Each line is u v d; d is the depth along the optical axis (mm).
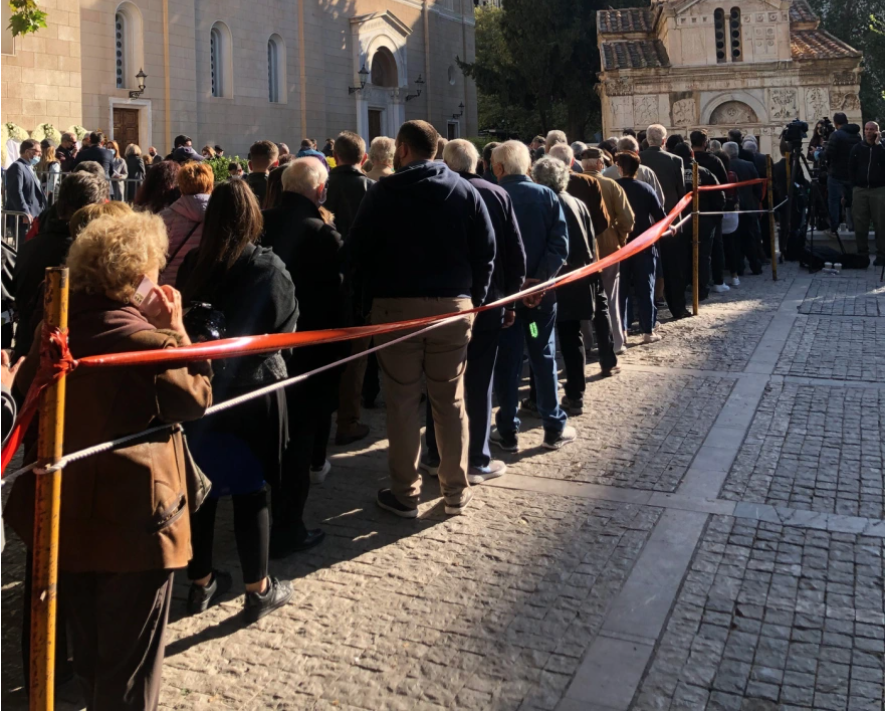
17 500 2951
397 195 4867
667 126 20812
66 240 4445
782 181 14375
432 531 4961
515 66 37000
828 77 20266
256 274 3918
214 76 28875
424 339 5004
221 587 4316
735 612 4012
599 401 7301
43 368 2502
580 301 6742
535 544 4754
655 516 5047
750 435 6336
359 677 3605
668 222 8867
